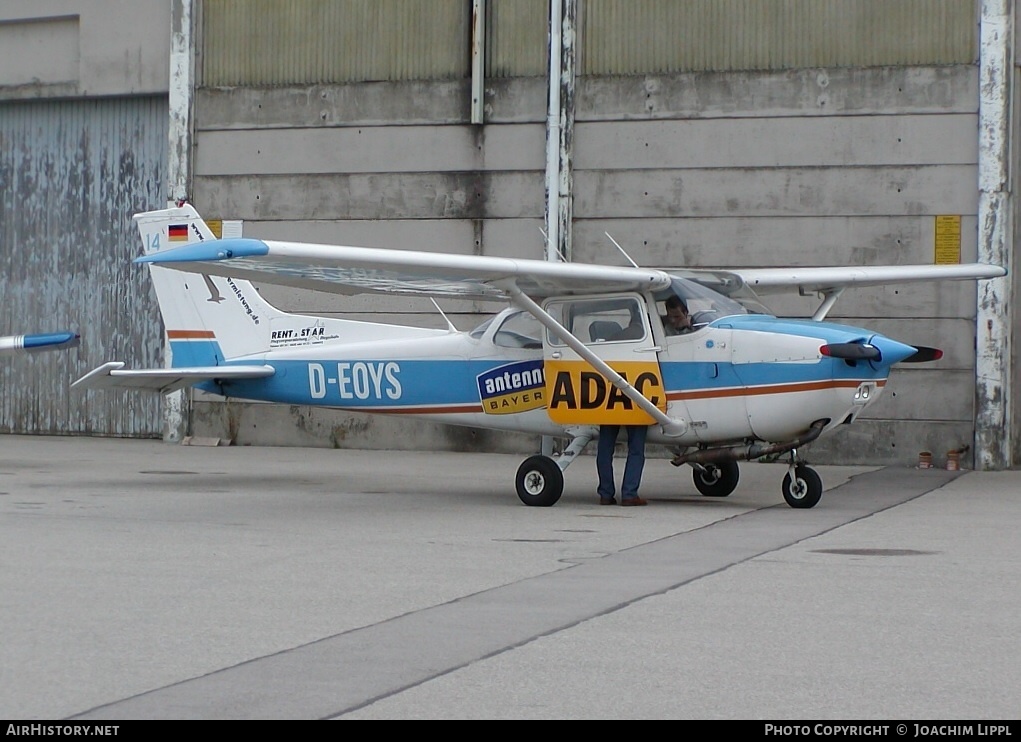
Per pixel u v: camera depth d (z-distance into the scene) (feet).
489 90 64.49
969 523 35.65
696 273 41.88
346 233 66.80
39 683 16.78
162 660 18.04
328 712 15.42
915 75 58.95
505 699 16.06
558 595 23.25
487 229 64.75
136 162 72.28
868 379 38.09
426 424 65.00
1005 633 20.04
